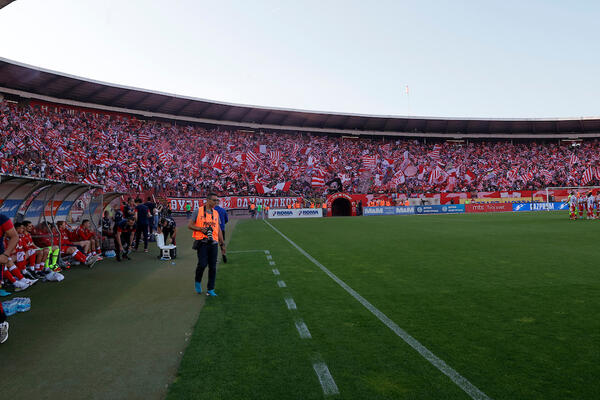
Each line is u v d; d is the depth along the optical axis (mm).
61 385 2990
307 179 43719
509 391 2732
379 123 48406
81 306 5359
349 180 44688
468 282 6395
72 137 32031
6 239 6312
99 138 34031
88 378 3105
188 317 4762
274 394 2754
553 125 49312
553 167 47844
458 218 27984
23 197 8297
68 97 33906
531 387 2791
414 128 50219
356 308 4977
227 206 37250
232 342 3830
